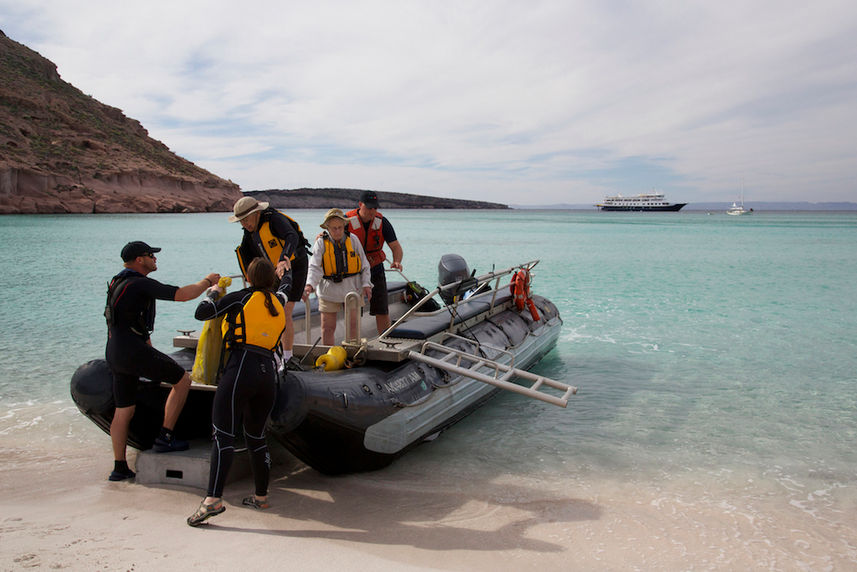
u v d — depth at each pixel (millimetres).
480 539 3439
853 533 3635
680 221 98688
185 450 4242
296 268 4738
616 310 12617
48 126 115188
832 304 13445
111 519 3490
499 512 3857
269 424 3877
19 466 4488
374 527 3562
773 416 5988
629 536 3541
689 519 3801
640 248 33406
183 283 17297
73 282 16453
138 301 3875
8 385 6773
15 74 131375
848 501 4109
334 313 5109
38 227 51188
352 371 4562
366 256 5754
